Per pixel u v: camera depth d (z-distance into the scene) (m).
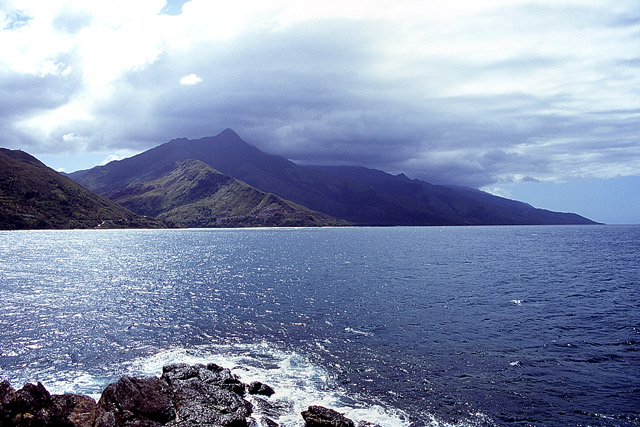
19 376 33.53
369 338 43.81
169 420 25.09
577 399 29.27
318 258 139.50
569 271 101.56
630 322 49.28
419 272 100.81
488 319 51.62
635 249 179.00
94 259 127.19
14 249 156.25
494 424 26.03
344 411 27.55
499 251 171.62
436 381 32.50
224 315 54.09
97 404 26.38
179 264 117.31
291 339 43.50
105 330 46.84
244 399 28.41
